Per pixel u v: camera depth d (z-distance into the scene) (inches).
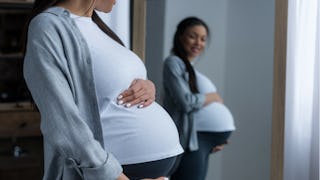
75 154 39.4
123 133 45.7
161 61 87.3
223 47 93.5
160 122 48.8
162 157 48.3
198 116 93.2
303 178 73.2
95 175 40.0
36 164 110.6
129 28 69.6
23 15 123.6
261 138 90.3
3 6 121.0
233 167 94.0
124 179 41.5
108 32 53.1
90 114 42.7
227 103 93.9
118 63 45.2
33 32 41.6
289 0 69.8
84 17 46.2
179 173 93.1
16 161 111.1
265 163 90.1
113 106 45.2
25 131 122.0
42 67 40.0
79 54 42.2
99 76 44.2
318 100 71.7
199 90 92.4
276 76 68.8
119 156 45.7
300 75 71.3
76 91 42.0
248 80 91.6
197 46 90.7
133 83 46.4
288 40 70.5
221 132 94.0
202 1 88.8
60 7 44.5
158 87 87.4
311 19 70.7
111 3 47.4
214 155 94.6
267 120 89.8
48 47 40.6
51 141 39.4
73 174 42.5
